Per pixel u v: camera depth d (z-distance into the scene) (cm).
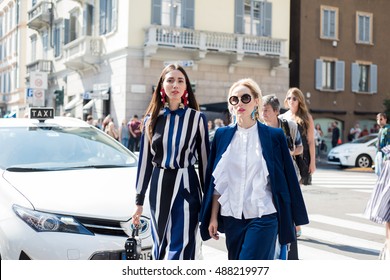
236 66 2716
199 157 431
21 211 445
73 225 441
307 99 3025
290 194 398
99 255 438
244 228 391
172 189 414
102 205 461
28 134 609
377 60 3231
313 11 3041
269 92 2798
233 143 402
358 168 2231
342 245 743
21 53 4647
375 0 3212
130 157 629
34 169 541
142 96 2519
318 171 2156
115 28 2609
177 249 404
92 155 603
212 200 405
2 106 5319
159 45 2461
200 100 2634
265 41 2728
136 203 432
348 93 3153
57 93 2877
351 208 1093
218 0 2667
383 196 445
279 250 430
